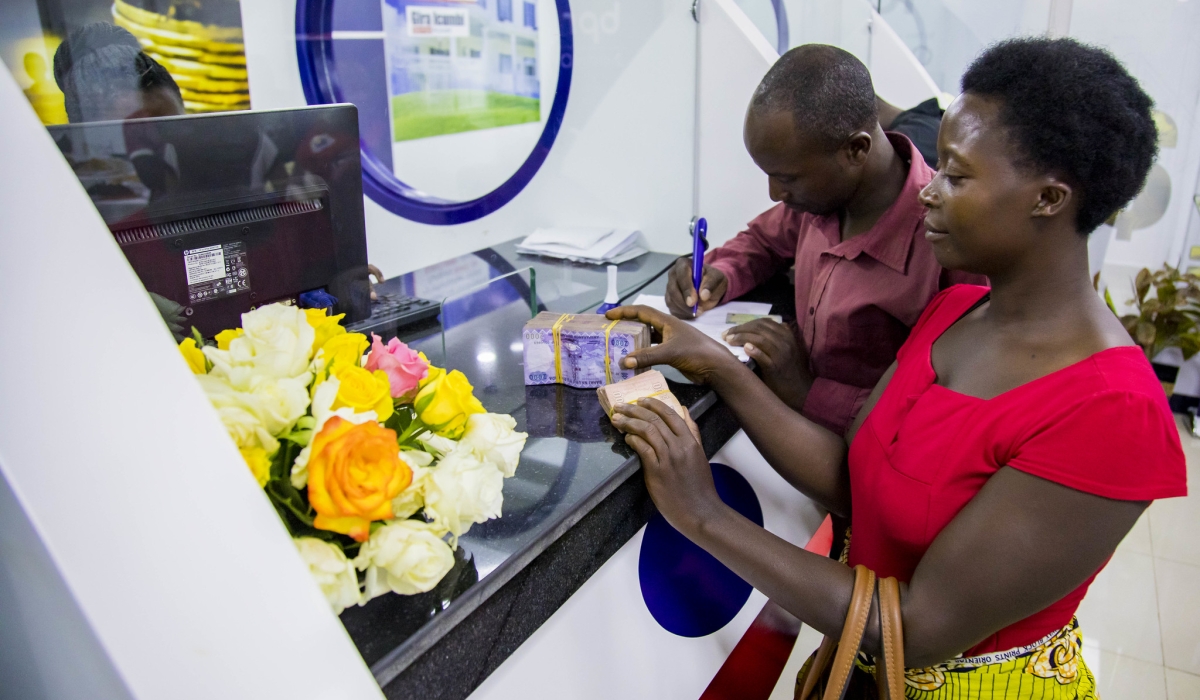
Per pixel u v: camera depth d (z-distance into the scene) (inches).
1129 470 31.5
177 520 23.8
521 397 52.9
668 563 51.2
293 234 52.3
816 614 38.5
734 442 59.8
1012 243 34.5
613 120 96.4
